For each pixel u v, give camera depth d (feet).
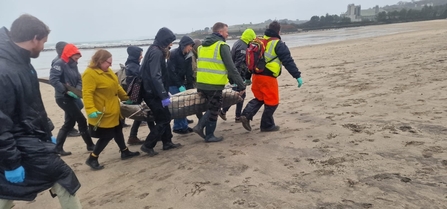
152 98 16.14
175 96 18.42
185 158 15.70
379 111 18.49
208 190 11.98
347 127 16.57
